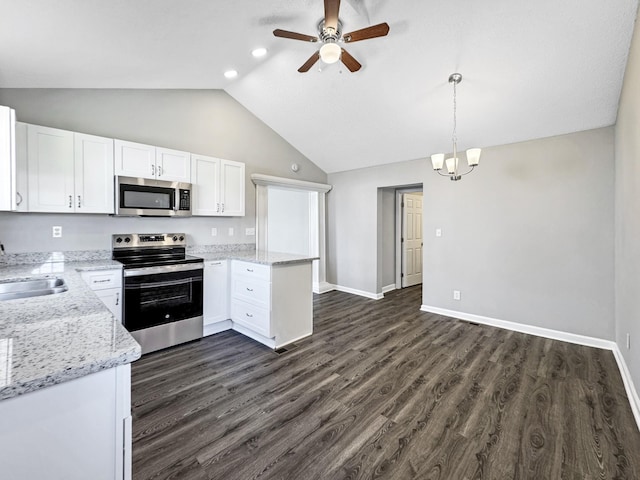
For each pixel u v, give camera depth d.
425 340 3.20
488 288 3.72
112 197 2.83
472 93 2.97
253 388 2.24
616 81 2.46
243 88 3.83
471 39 2.41
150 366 2.59
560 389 2.23
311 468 1.51
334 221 5.65
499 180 3.62
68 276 2.08
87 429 0.77
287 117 4.25
